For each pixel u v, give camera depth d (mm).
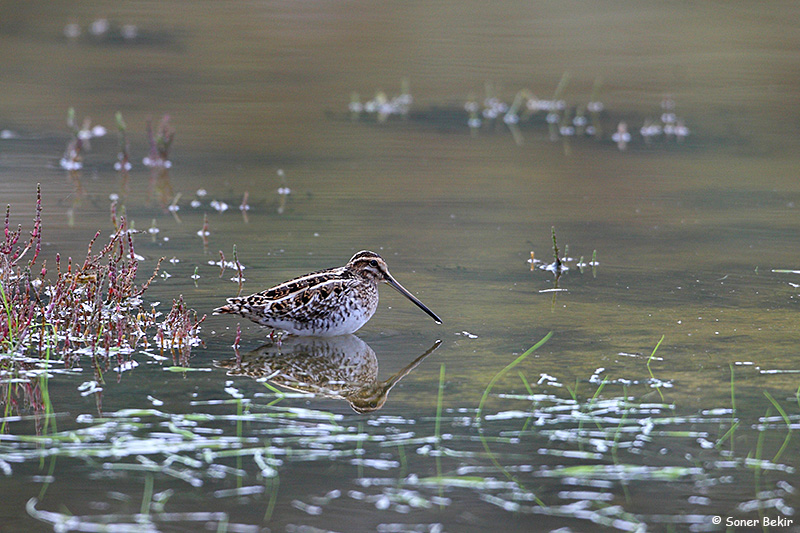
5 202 19359
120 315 12453
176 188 21547
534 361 11484
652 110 31953
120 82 34000
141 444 9055
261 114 30438
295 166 24188
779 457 8984
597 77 36094
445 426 9625
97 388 10477
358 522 7836
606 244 17484
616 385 10703
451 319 13258
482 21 45375
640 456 9000
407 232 18109
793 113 31656
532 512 8031
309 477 8555
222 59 38281
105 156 24703
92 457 8859
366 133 28594
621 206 20641
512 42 41281
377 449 9094
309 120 30094
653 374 11047
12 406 9906
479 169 24109
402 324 13117
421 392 10531
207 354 11766
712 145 27312
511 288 14727
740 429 9578
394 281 13227
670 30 43156
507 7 47781
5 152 24422
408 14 46375
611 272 15672
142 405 10008
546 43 41250
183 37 41781
